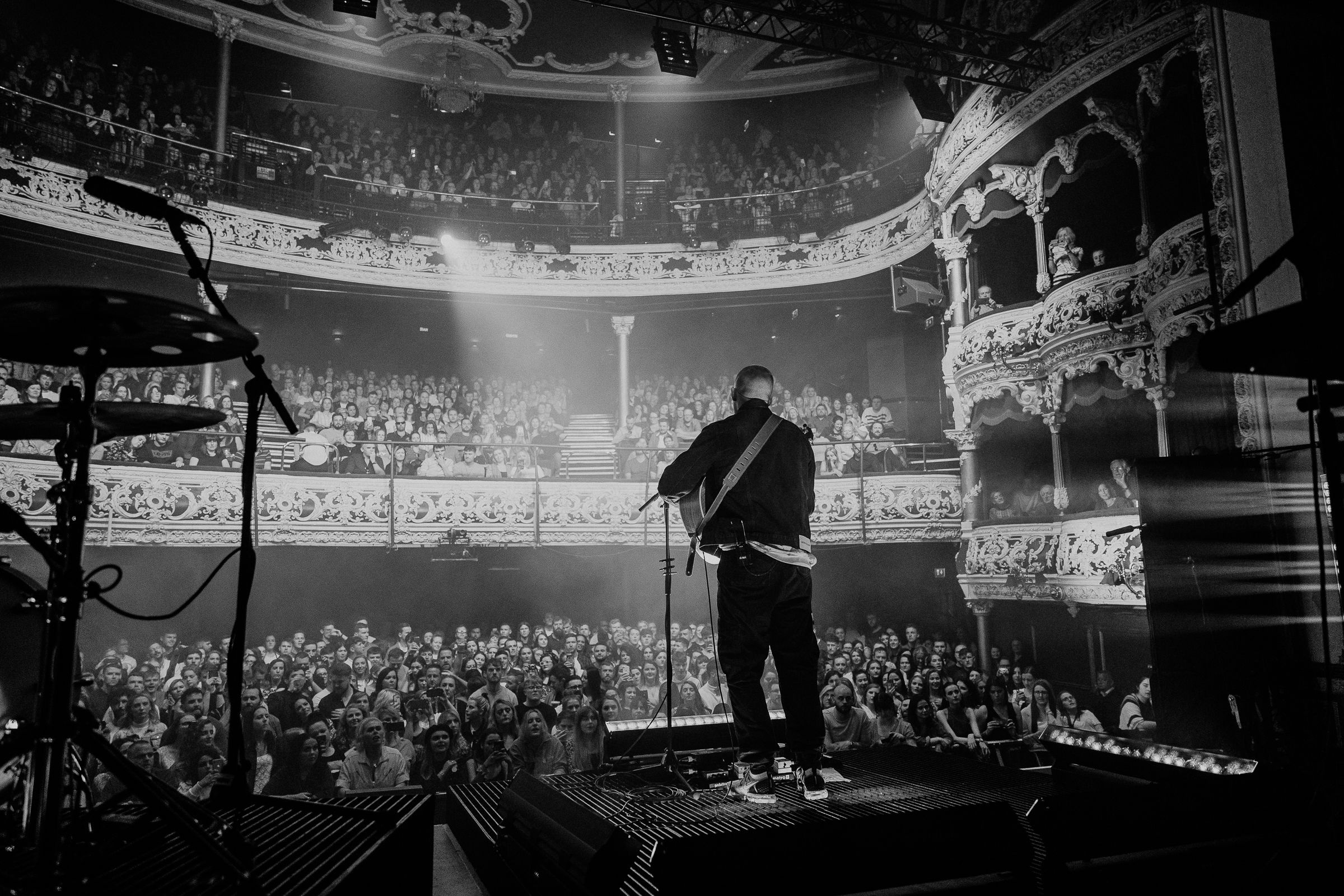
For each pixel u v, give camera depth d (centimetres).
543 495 1975
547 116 2652
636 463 2077
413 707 1216
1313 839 469
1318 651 713
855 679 1417
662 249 2211
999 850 416
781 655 481
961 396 1753
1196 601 712
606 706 1311
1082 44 1361
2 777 394
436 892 539
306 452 1833
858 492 1964
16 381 1599
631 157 2680
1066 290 1477
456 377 2395
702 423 2169
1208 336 373
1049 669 1889
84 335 311
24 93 1672
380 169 2198
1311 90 710
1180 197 1523
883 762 586
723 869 365
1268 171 828
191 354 350
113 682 1264
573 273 2195
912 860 400
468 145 2412
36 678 439
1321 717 672
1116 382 1449
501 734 1072
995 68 1509
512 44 2272
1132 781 549
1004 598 1622
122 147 1819
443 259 2117
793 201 2261
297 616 2169
